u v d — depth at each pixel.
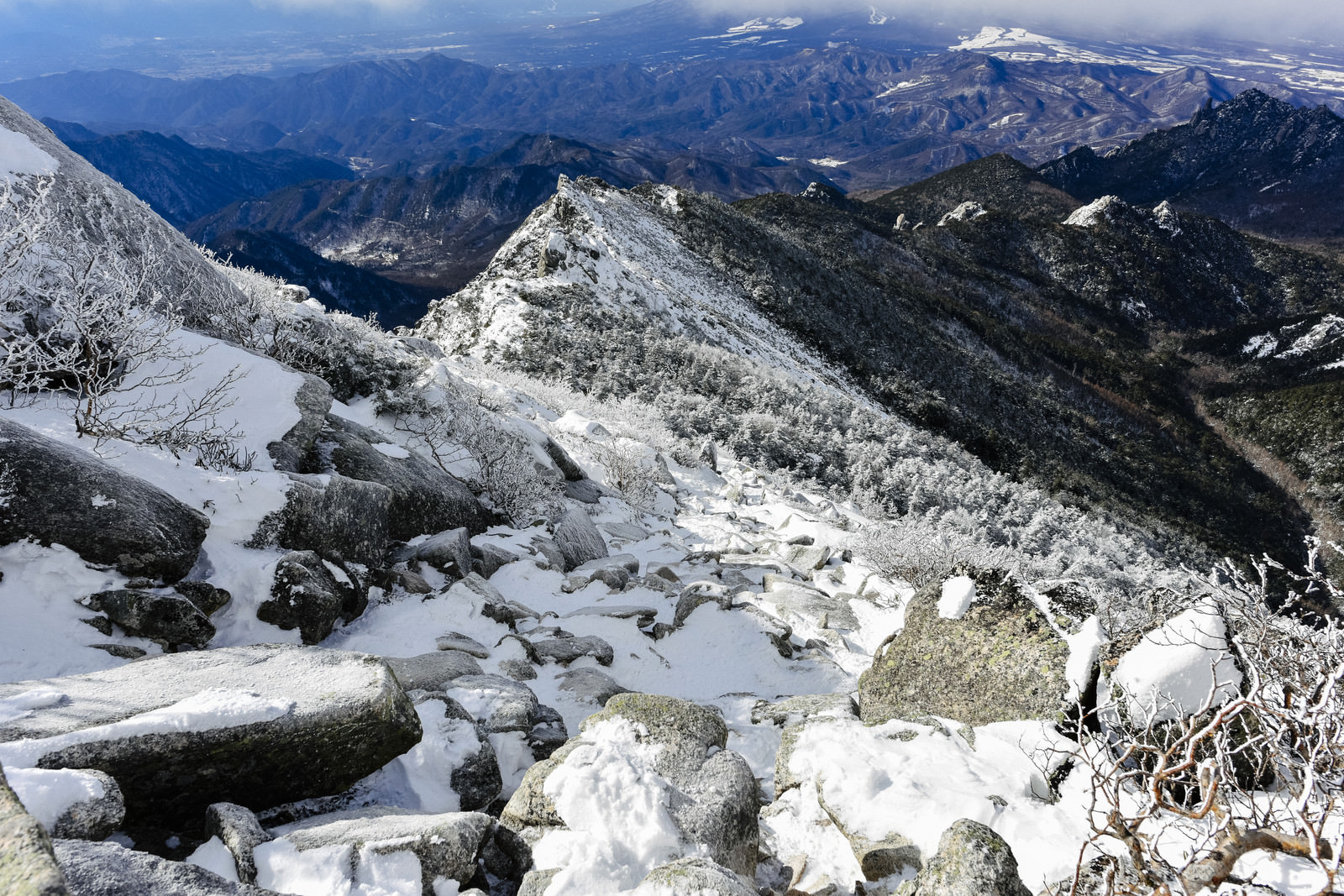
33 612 3.99
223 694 3.19
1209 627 3.58
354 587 5.67
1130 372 107.12
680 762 3.58
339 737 3.25
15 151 6.66
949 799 3.46
